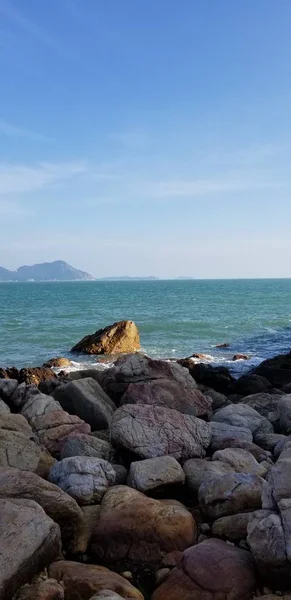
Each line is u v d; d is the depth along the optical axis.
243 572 5.76
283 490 6.37
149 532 6.56
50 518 6.16
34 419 11.21
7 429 10.17
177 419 10.39
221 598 5.49
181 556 6.27
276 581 5.72
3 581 5.11
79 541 6.74
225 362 28.58
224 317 55.34
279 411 12.68
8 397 13.80
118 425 9.90
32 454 9.13
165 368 15.48
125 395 13.46
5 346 34.41
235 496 7.21
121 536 6.59
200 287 181.25
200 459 9.16
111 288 172.38
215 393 16.42
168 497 8.21
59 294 120.06
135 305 75.06
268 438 11.26
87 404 12.59
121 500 7.09
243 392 19.08
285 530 5.73
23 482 6.94
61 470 7.89
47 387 16.59
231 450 9.32
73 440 9.73
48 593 5.27
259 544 5.74
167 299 93.62
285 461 6.72
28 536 5.68
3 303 81.00
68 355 31.00
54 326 45.25
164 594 5.61
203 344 36.00
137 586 6.03
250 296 108.62
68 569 5.82
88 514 7.22
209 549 6.07
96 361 28.78
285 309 69.06
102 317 54.00
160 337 39.22
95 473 7.75
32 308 68.56
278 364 23.95
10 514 5.94
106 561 6.47
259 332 43.41
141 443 9.61
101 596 5.07
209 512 7.33
